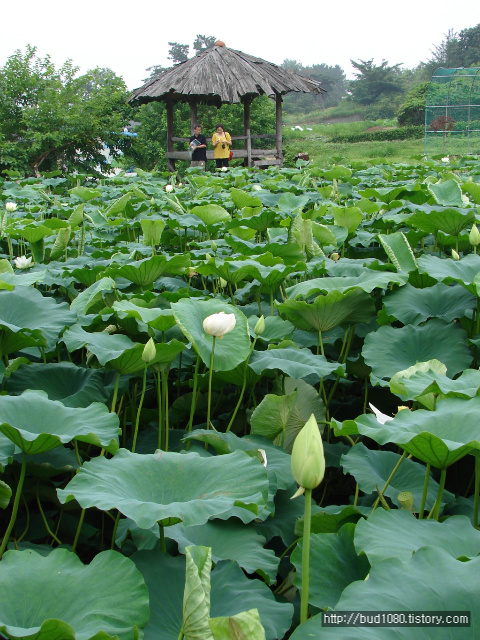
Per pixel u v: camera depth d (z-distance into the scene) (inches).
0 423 73.5
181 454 81.2
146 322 111.2
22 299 126.0
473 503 92.7
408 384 92.4
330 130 2541.8
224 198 309.1
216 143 735.7
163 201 315.9
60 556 65.5
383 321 138.4
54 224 236.2
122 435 118.6
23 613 58.5
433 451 73.3
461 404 81.8
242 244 180.7
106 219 261.3
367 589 55.9
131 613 59.8
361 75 3526.1
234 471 76.9
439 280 143.9
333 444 119.3
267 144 1321.4
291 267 140.8
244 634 45.4
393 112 3316.9
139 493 73.5
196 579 51.2
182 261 153.7
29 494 95.0
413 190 251.3
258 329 116.6
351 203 266.7
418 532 70.9
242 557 76.9
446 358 119.7
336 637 51.1
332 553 73.3
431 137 1485.0
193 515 66.6
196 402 123.7
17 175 587.2
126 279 163.8
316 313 128.3
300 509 92.0
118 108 949.8
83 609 59.4
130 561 64.3
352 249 205.6
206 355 105.4
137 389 134.1
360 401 140.1
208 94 772.6
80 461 99.0
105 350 104.8
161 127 1258.6
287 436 122.4
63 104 864.9
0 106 844.0
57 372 115.0
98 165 948.0
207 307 115.4
